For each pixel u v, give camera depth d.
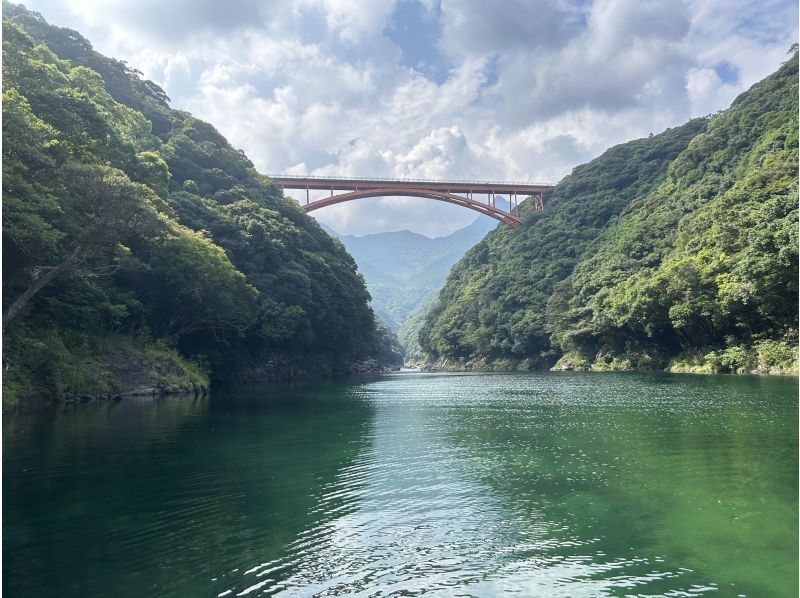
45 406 27.58
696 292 52.53
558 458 15.68
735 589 7.55
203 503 11.59
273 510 11.09
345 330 78.88
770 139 62.50
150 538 9.52
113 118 50.75
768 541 9.22
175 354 42.94
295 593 7.50
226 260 46.47
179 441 18.70
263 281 57.81
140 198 28.36
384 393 40.91
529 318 91.56
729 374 47.25
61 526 10.14
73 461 15.53
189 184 61.38
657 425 20.75
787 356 43.66
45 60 49.53
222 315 45.38
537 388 42.47
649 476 13.41
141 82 81.06
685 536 9.48
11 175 22.83
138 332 41.25
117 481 13.34
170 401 33.03
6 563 8.48
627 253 76.31
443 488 12.68
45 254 26.22
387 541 9.38
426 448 17.55
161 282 41.56
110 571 8.20
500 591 7.52
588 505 11.23
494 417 24.89
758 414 22.58
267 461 15.64
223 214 57.97
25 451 16.75
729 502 11.30
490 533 9.70
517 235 112.50
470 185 106.44
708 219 59.09
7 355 26.38
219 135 79.75
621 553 8.77
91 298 34.19
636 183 107.31
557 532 9.73
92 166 27.64
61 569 8.27
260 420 24.34
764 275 42.69
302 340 64.81
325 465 15.09
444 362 122.31
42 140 26.61
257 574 8.09
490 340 102.12
